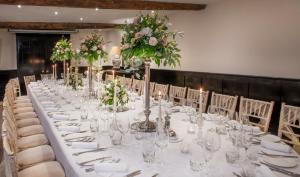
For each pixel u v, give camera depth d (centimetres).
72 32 1145
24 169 238
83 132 248
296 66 489
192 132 242
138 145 211
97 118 295
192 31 762
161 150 196
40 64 1123
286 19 500
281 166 173
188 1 645
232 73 634
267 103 327
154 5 627
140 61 254
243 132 216
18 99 654
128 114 321
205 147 185
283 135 353
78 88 557
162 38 246
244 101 371
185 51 800
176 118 298
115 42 1239
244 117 309
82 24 1020
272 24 527
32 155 271
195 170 166
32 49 1105
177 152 195
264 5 541
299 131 368
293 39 491
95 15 823
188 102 417
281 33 512
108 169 166
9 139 203
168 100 405
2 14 772
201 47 730
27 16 825
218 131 242
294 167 173
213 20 680
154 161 179
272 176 151
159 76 901
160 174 162
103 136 233
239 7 599
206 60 716
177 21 827
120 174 162
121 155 192
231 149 201
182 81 786
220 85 646
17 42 1074
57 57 614
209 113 307
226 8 635
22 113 476
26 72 1100
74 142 213
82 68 1184
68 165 188
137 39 244
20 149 305
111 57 1195
